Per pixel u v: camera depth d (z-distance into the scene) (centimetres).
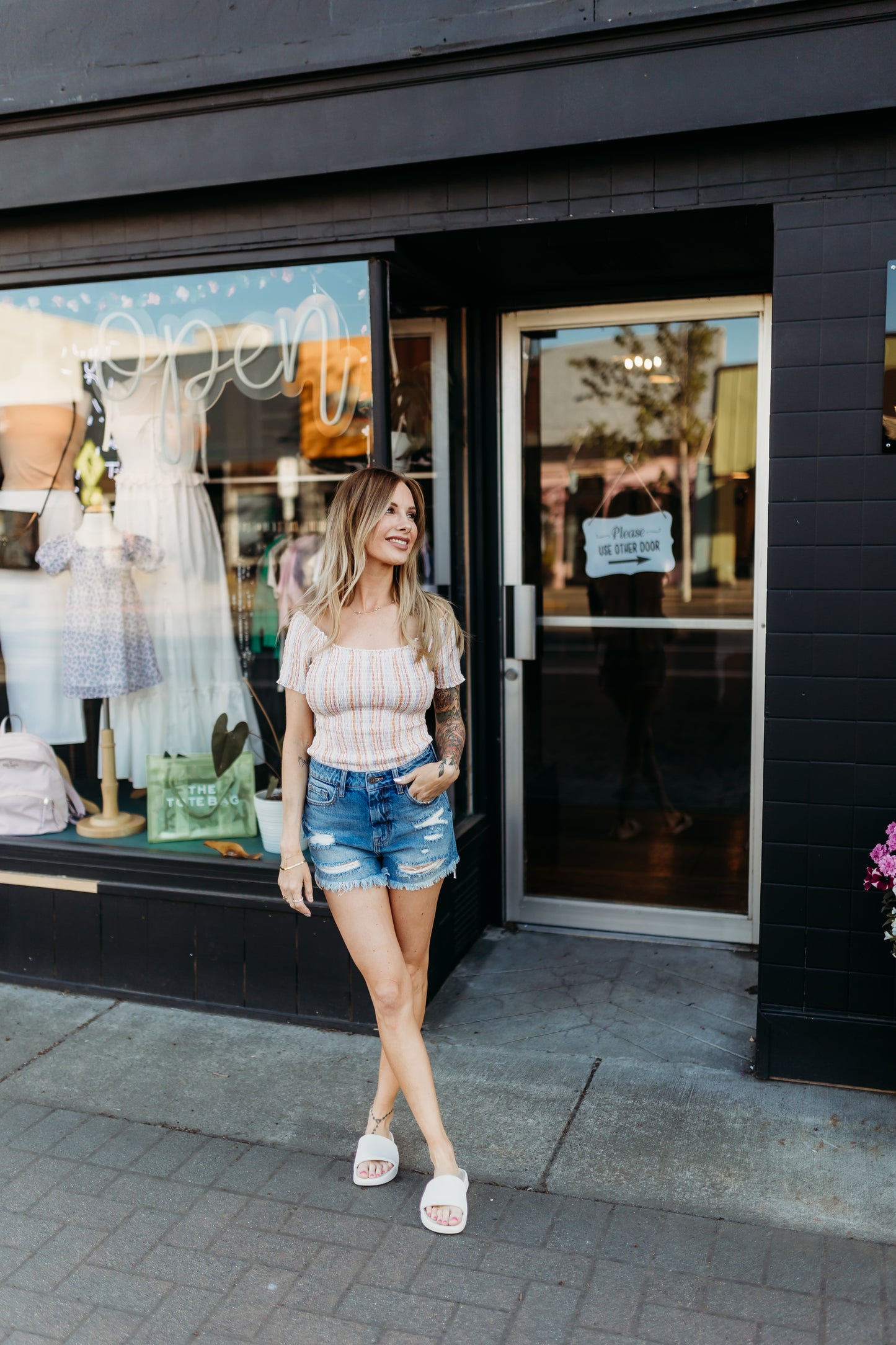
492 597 414
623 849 421
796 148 281
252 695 383
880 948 297
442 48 298
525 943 413
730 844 405
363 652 247
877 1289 227
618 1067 319
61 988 380
